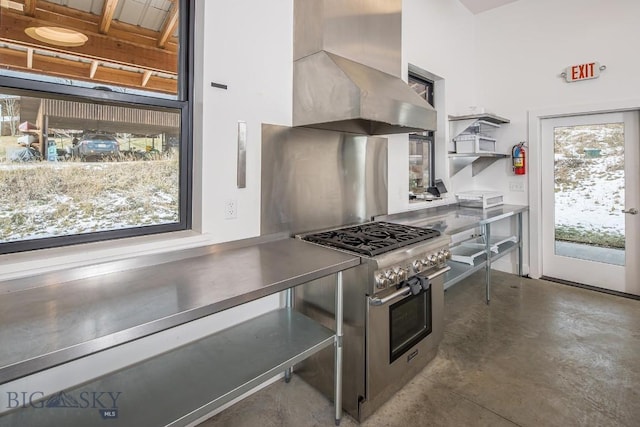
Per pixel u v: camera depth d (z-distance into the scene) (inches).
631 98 122.8
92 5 57.3
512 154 151.7
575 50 134.4
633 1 121.4
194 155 68.2
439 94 143.7
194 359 59.2
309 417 68.4
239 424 66.4
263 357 59.4
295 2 79.3
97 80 57.9
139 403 48.2
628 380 78.0
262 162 75.5
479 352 91.4
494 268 164.6
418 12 124.9
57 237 55.7
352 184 96.6
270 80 75.9
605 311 116.1
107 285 48.7
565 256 145.9
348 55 78.7
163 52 65.0
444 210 134.7
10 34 50.3
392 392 74.3
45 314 38.8
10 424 44.9
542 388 76.0
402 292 69.1
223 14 67.3
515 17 149.3
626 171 129.7
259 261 61.2
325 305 73.0
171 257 61.6
